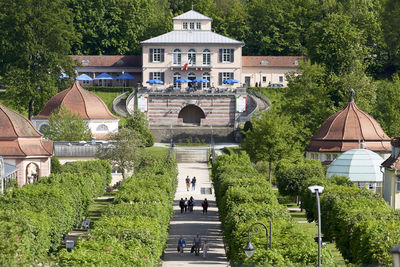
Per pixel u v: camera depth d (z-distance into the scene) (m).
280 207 137.50
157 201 143.25
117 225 109.56
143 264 95.69
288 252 98.88
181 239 141.62
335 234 129.25
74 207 147.12
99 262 88.00
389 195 177.00
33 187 141.12
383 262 97.50
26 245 95.88
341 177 180.12
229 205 145.75
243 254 104.88
